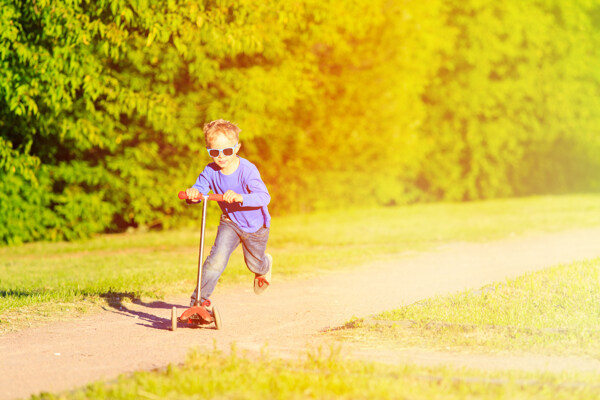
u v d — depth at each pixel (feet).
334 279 52.75
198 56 75.41
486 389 24.61
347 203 105.50
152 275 53.21
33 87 66.13
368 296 45.68
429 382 25.27
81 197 79.41
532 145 127.95
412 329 34.17
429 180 117.08
